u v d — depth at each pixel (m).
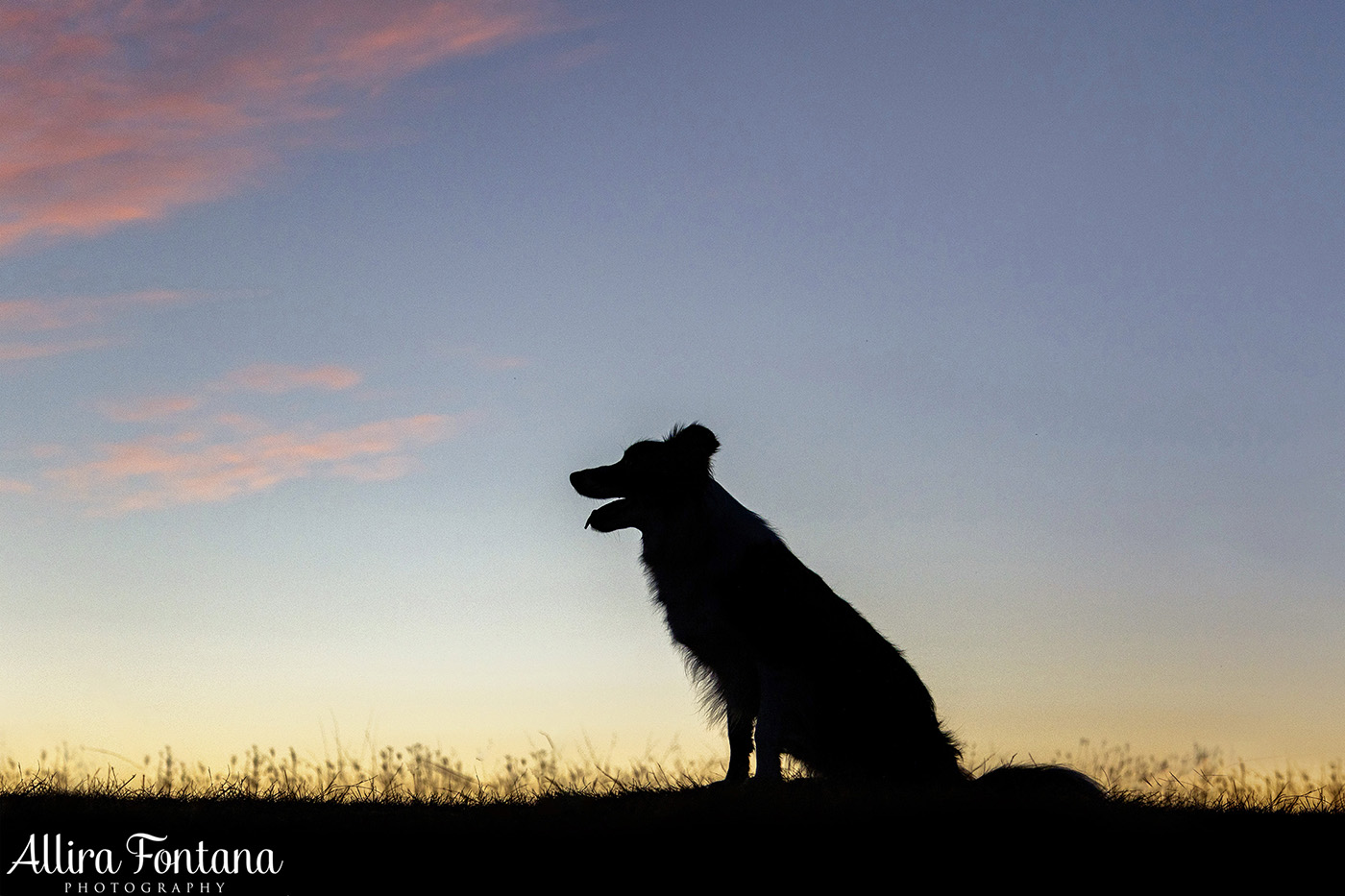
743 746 9.66
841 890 6.33
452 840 6.88
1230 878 6.57
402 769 8.88
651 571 9.80
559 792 8.58
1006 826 7.03
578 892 6.30
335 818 7.30
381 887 6.36
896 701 9.37
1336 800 7.91
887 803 7.35
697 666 9.93
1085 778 8.16
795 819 7.04
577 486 9.73
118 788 8.30
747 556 9.41
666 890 6.31
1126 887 6.45
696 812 7.15
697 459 9.59
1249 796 8.16
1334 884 6.51
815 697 9.23
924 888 6.36
